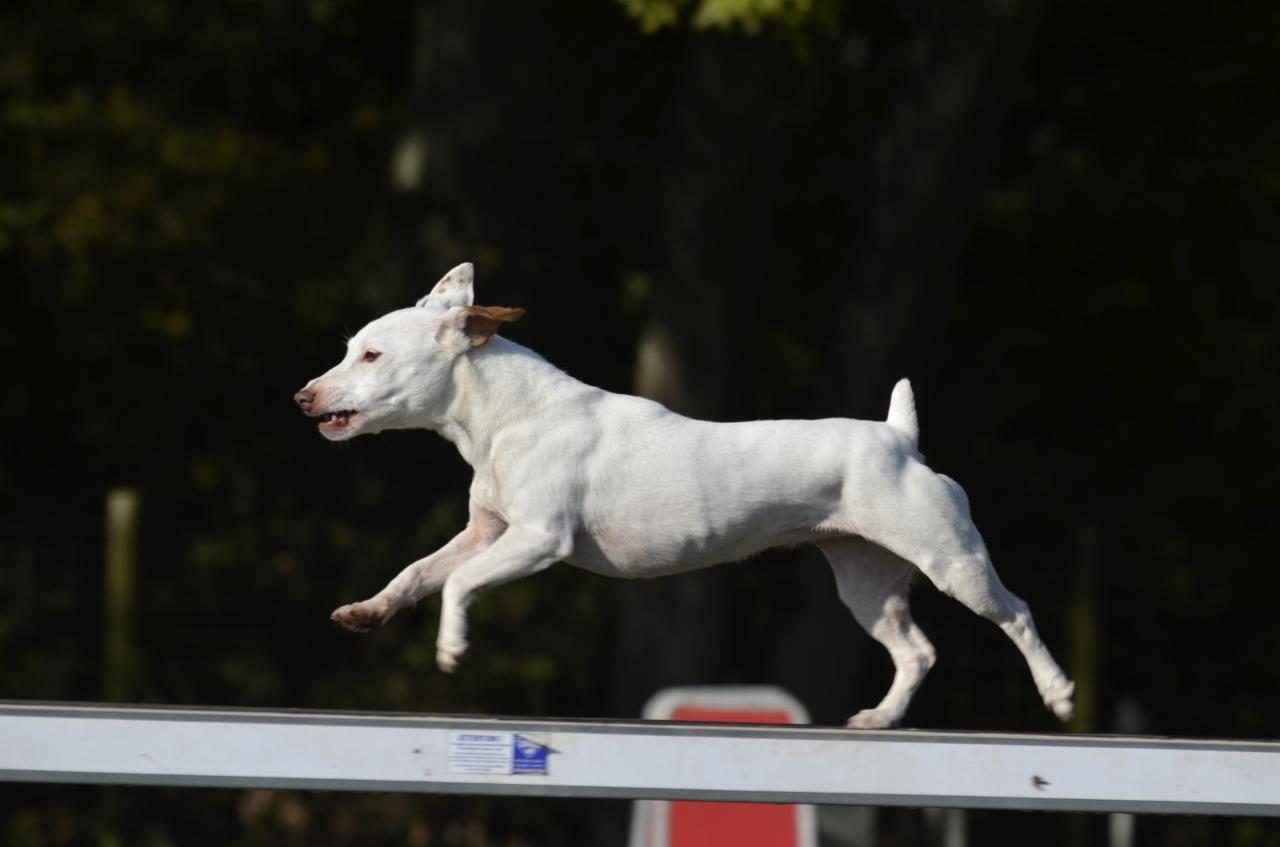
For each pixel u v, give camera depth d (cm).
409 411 602
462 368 601
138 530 1330
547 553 588
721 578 1310
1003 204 1501
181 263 1471
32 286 1498
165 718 545
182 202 1443
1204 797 555
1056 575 1335
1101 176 1498
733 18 1053
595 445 596
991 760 555
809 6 1007
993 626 1334
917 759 555
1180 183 1482
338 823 1386
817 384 1302
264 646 1374
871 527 597
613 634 1392
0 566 1338
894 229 1259
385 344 600
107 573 1356
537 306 1477
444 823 1393
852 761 555
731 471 594
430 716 555
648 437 597
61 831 1354
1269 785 556
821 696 1302
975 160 1249
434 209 1443
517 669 1384
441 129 1448
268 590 1377
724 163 1238
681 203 1267
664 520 593
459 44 1448
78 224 1391
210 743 544
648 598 1310
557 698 1406
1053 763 555
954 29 1226
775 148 1260
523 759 548
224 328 1498
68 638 1341
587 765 550
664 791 551
